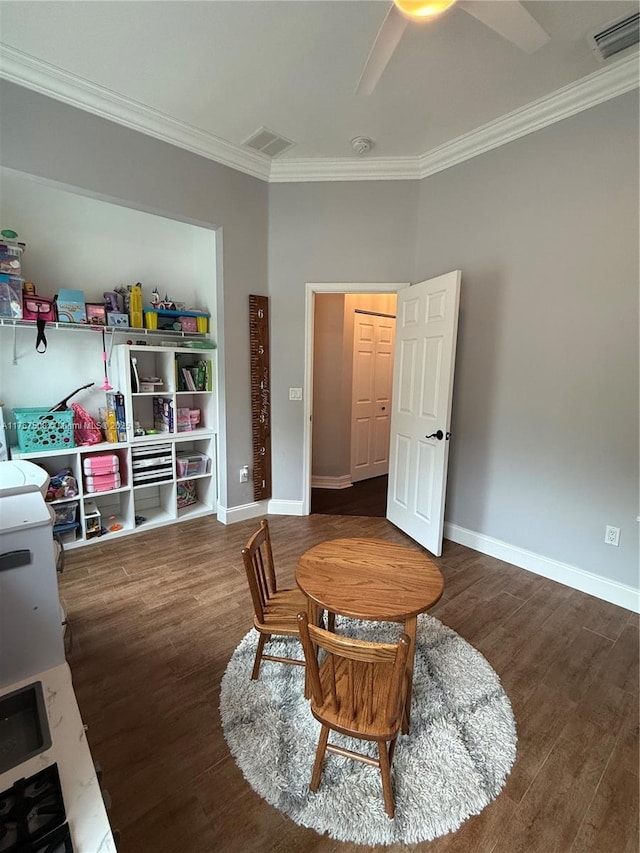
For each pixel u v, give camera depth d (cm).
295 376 355
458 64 213
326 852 117
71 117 237
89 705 164
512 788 134
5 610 90
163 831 121
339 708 124
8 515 90
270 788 133
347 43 200
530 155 258
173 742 148
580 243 240
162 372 343
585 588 252
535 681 180
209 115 262
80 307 292
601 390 238
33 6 179
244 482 358
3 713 85
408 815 125
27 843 60
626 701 170
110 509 346
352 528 348
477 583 262
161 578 261
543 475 268
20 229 289
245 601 237
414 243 330
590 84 224
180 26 190
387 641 205
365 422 501
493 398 291
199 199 295
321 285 339
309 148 301
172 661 189
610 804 130
